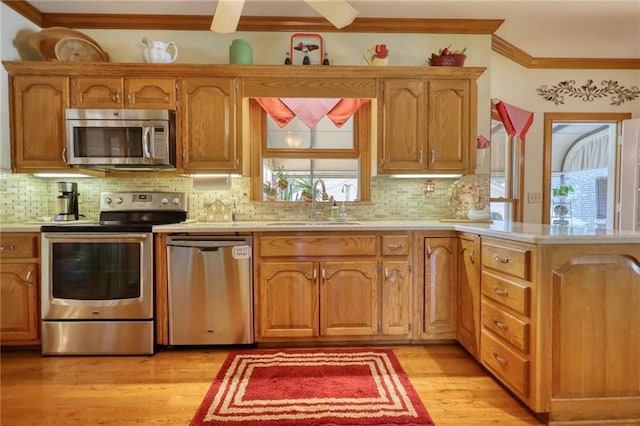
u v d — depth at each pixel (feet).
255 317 7.72
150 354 7.49
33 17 8.66
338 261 7.73
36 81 8.09
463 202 9.11
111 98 8.17
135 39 9.20
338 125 9.23
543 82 11.84
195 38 9.31
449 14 8.97
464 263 7.45
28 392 6.02
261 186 9.62
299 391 5.97
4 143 8.02
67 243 7.46
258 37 9.34
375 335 7.83
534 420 5.17
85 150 8.01
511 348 5.61
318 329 7.73
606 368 5.02
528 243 5.13
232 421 5.14
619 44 10.74
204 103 8.36
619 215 11.88
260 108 9.51
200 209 9.48
